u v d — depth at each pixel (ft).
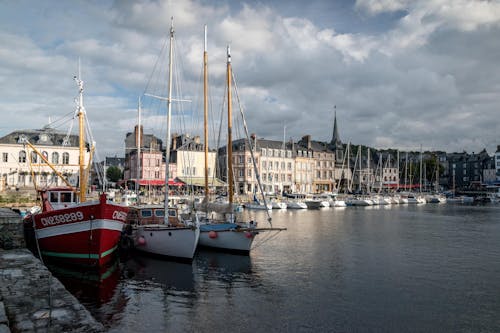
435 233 112.06
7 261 51.06
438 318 41.96
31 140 183.01
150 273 59.47
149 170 236.84
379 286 54.08
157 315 41.73
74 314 32.42
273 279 57.16
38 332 28.86
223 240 74.38
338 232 112.78
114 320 40.09
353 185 384.68
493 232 115.34
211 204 76.13
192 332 37.37
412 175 418.31
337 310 44.04
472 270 64.28
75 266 59.41
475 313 43.60
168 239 67.15
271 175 295.69
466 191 386.11
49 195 71.00
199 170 252.01
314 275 59.82
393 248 85.15
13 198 132.36
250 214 177.88
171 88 71.05
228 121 80.84
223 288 52.24
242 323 39.78
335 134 380.78
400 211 208.23
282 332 37.73
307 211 202.69
